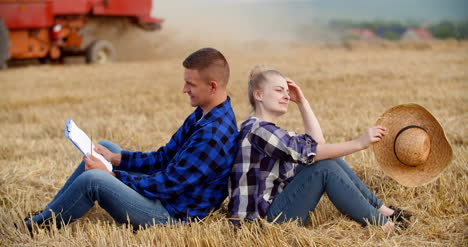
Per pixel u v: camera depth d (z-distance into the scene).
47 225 4.52
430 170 4.59
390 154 4.74
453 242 4.29
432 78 15.40
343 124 9.03
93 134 9.13
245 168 4.32
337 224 4.66
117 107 12.37
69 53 25.31
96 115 11.46
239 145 4.35
